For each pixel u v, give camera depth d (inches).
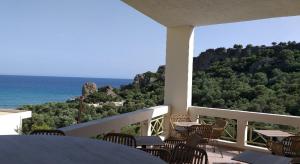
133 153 84.4
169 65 278.8
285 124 230.1
